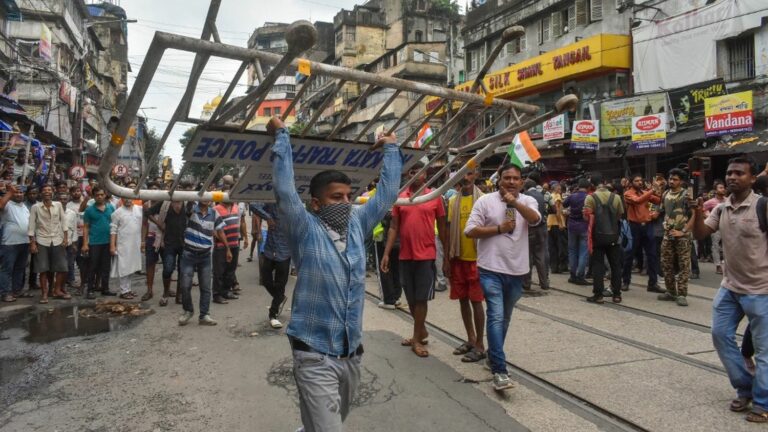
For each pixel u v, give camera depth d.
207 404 3.78
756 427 3.32
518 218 4.09
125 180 9.26
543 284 8.14
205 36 2.19
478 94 3.03
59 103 22.47
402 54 33.12
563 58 19.80
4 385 4.18
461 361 4.72
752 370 3.97
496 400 3.82
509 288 4.11
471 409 3.66
